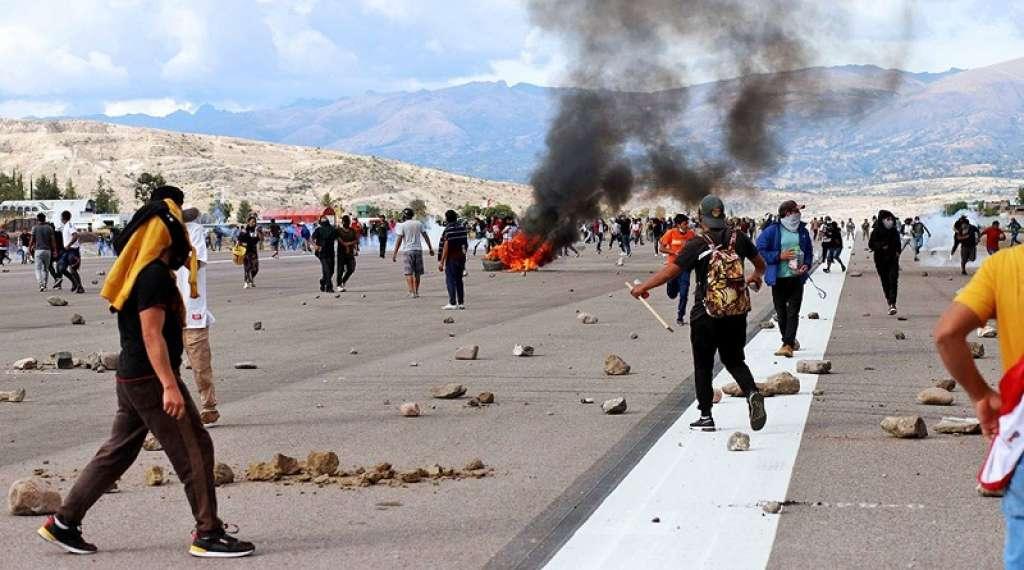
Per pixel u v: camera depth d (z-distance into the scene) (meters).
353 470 8.38
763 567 5.90
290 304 25.34
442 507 7.24
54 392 12.52
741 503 7.22
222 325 20.42
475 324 20.22
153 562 6.16
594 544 6.37
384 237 54.75
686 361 14.48
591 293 28.48
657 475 8.04
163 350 6.07
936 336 4.00
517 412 10.81
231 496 7.63
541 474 8.16
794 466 8.25
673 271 9.62
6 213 122.56
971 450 8.72
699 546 6.30
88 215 124.25
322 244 29.33
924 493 7.39
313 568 6.01
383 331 19.09
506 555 6.19
